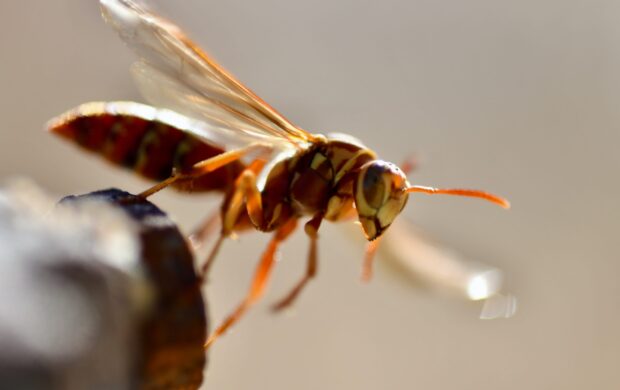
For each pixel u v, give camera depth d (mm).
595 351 163
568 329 164
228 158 115
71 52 163
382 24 181
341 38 179
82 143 119
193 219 153
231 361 156
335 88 176
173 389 93
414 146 172
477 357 161
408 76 178
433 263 135
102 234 86
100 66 164
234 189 118
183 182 116
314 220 121
